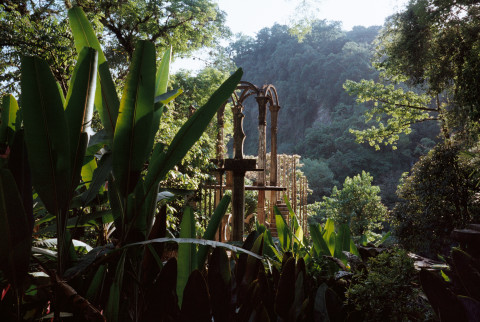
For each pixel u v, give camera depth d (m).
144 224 1.31
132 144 1.21
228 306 1.24
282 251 1.91
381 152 59.28
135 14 11.81
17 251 0.98
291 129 80.88
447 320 1.16
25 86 1.06
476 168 6.41
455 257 1.32
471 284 1.27
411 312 1.27
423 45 11.37
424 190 9.21
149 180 1.27
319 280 1.65
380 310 1.27
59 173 1.12
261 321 1.19
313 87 79.25
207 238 1.46
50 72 1.08
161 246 1.41
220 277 1.25
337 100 74.50
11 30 4.88
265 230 1.96
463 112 10.25
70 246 1.35
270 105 8.23
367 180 18.78
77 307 1.03
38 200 1.56
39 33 5.03
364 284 1.41
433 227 8.98
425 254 9.52
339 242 1.98
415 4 11.16
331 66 75.56
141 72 1.18
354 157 59.00
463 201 8.57
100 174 1.36
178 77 15.48
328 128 65.94
